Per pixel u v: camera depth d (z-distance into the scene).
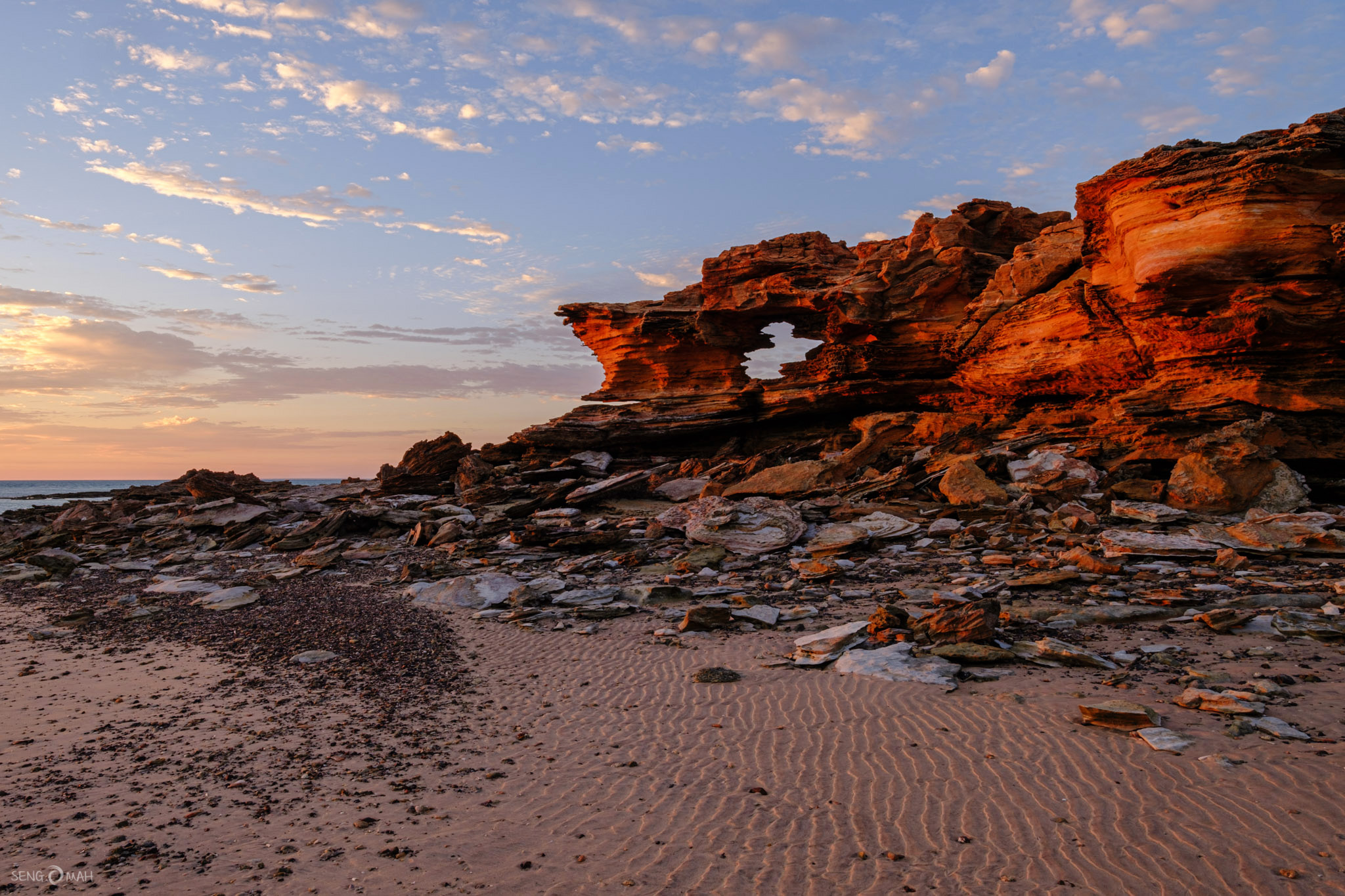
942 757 7.53
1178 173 22.28
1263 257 21.23
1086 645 11.13
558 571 20.89
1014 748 7.58
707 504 25.50
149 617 17.17
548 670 12.09
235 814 6.95
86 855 6.14
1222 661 9.91
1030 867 5.48
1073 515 20.61
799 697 9.79
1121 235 24.19
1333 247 20.88
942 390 36.12
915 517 23.34
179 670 12.59
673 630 14.09
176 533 30.88
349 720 9.79
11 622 17.12
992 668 10.52
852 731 8.46
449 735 9.15
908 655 10.94
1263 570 15.29
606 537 23.92
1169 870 5.29
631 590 17.22
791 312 42.06
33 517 40.56
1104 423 25.53
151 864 5.99
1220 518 19.12
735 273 41.91
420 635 14.54
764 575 18.52
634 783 7.46
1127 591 14.05
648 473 34.94
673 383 45.62
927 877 5.45
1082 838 5.81
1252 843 5.51
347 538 30.38
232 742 8.98
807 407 40.19
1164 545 16.88
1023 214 36.16
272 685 11.50
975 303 32.56
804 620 14.14
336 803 7.19
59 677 12.21
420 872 5.81
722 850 6.03
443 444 39.84
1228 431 20.77
